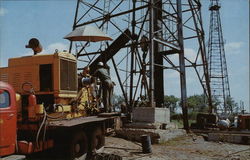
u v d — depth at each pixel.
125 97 19.25
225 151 12.84
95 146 10.75
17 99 8.99
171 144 14.66
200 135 18.22
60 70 9.79
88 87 11.91
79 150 9.76
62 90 9.80
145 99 18.19
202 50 22.94
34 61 9.95
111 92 13.32
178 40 20.27
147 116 16.28
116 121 14.04
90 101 12.00
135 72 19.62
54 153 9.52
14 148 7.79
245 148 13.82
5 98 7.52
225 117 26.36
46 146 8.82
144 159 10.50
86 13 19.23
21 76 9.98
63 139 9.23
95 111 12.15
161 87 21.08
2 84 7.48
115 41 19.56
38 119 8.66
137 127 16.12
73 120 9.60
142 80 18.78
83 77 11.67
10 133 7.60
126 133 15.56
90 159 9.76
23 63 10.08
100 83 13.20
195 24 22.52
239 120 20.45
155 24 20.34
